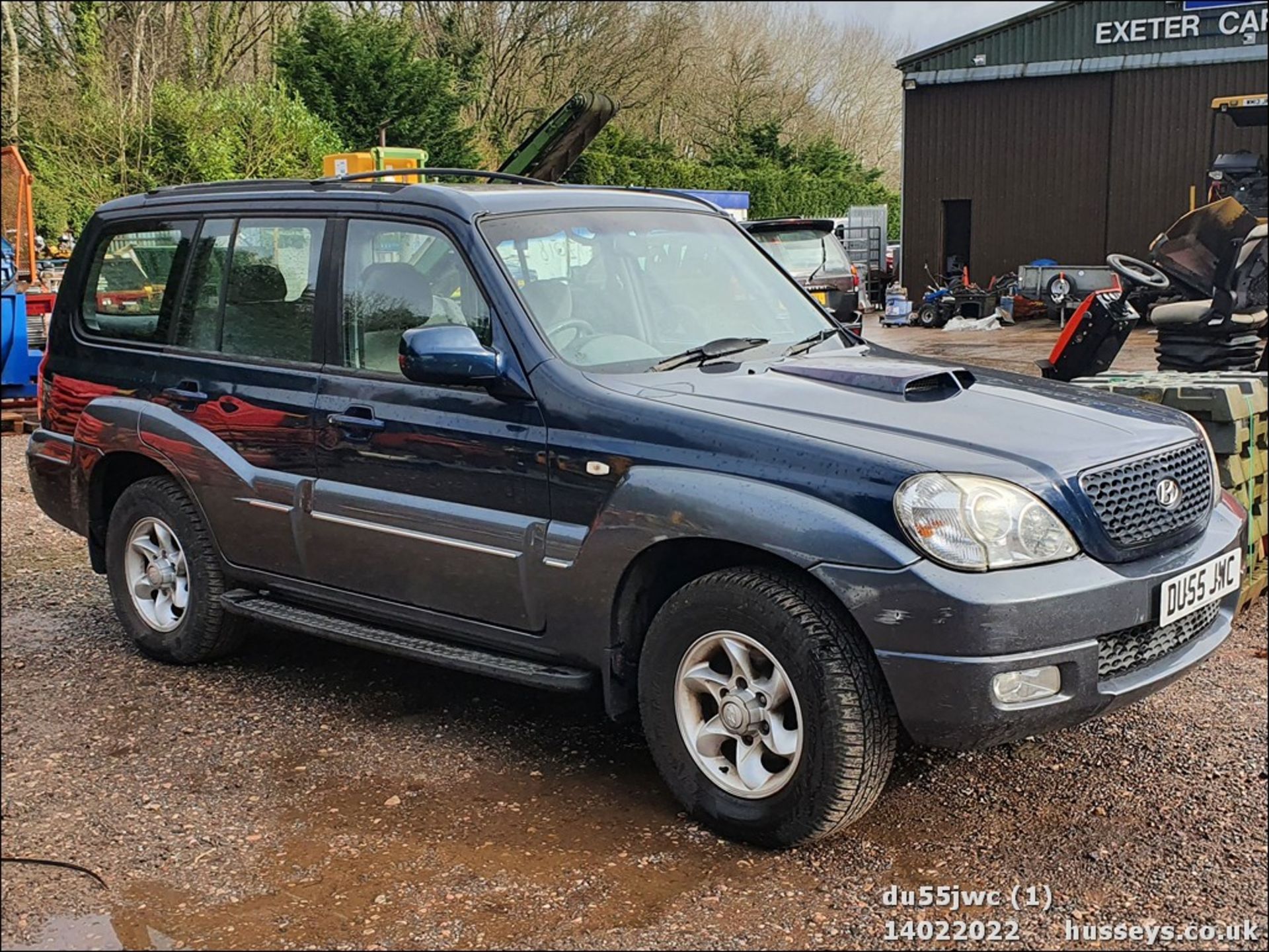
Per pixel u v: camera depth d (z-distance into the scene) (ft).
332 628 15.30
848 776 11.35
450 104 107.45
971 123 95.45
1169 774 13.75
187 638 17.37
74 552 25.44
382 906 11.20
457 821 12.85
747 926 10.77
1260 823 12.59
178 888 11.64
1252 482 19.26
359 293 15.24
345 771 14.17
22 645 19.11
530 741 14.93
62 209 83.66
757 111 164.45
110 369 18.03
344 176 16.16
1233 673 16.93
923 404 12.80
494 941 10.60
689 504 11.89
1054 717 11.14
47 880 11.80
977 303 84.07
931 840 12.30
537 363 13.37
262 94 96.94
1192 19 86.89
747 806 12.02
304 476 15.43
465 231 14.30
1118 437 12.42
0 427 41.34
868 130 176.55
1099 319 23.95
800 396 12.88
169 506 17.20
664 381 13.37
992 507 10.99
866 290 98.63
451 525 13.84
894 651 10.94
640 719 13.35
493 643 13.94
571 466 12.87
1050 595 10.94
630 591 12.75
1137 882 11.51
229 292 16.83
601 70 141.49
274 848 12.36
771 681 11.84
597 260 14.96
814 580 11.67
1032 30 92.17
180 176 89.86
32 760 14.70
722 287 15.89
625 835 12.46
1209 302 30.12
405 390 14.43
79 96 93.25
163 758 14.66
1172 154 89.04
